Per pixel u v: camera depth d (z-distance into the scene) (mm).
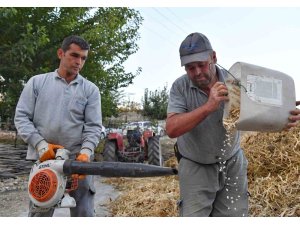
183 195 2744
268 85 2469
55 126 2789
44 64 8328
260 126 2447
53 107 2801
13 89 7449
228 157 2725
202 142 2652
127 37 11492
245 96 2383
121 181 6988
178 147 2787
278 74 2541
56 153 2605
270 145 5125
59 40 8734
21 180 7258
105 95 10789
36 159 2785
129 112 21375
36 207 2539
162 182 6234
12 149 12125
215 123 2617
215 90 2350
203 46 2436
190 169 2711
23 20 8023
